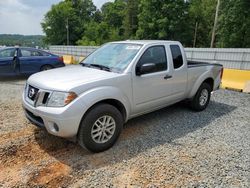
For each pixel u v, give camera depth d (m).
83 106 3.24
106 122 3.59
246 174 3.12
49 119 3.21
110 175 3.03
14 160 3.35
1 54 9.50
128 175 3.04
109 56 4.43
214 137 4.26
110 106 3.58
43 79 3.58
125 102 3.83
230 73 9.20
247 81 8.45
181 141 4.05
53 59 10.80
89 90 3.36
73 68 4.24
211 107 6.20
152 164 3.30
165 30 42.28
